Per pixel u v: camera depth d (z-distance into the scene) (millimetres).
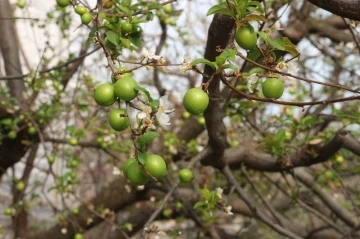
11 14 5191
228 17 2529
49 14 4844
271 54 2045
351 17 1965
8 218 7051
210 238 6449
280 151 3809
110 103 1840
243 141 4766
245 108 4039
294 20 4785
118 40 2332
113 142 5051
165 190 5559
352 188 6398
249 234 7211
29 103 4879
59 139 4945
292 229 5293
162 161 1839
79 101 5129
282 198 6367
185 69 1915
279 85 1980
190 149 5121
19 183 5195
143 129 1831
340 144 3574
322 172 4938
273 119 4172
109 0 2453
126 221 6012
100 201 5570
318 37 5648
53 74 4699
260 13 2010
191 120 5621
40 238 5645
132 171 1866
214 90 2803
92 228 6113
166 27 4652
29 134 4973
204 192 3162
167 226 7125
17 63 5152
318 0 1951
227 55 1840
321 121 3875
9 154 5090
